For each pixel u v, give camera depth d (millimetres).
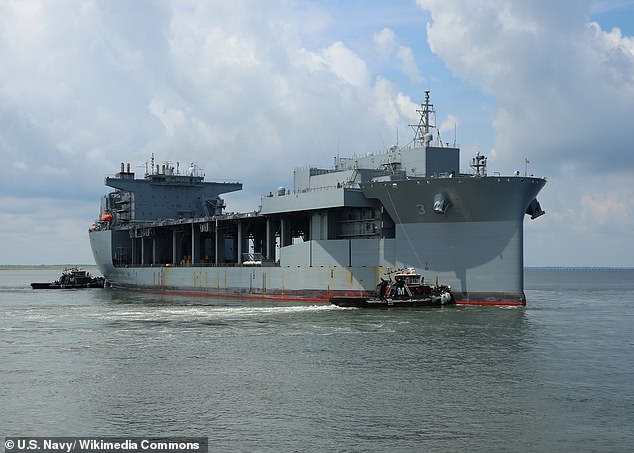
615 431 29625
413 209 69812
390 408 32906
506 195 66562
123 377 39469
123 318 67000
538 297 108500
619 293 124938
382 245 72875
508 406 33125
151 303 86062
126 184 114062
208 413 32469
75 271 141125
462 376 38969
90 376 39781
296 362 42938
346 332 54062
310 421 31125
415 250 70688
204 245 117938
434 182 67250
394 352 45688
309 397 34875
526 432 29547
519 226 67500
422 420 31109
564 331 55125
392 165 77750
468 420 31109
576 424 30500
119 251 120312
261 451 27672
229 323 61062
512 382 37531
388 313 65375
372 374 39531
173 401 34438
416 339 50500
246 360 43719
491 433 29438
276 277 85312
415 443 28359
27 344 50781
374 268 73562
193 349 47781
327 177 80312
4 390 36781
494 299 68125
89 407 33594
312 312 68125
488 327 56094
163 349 47969
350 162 85000
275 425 30656
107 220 120625
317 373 39875
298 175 85625
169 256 116562
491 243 67875
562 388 36281
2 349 48594
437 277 69938
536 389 36125
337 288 76812
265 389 36469
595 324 60406
